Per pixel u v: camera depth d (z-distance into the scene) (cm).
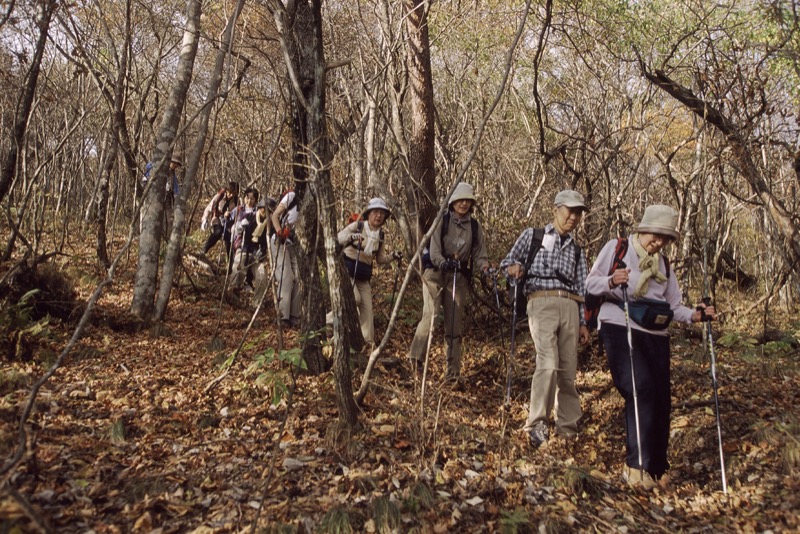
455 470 443
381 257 718
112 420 470
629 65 1230
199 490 390
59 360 357
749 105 762
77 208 1608
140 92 1266
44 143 1165
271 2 468
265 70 1187
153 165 805
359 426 477
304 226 568
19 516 298
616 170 1116
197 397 534
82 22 1166
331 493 401
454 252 641
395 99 754
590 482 442
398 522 374
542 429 511
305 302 585
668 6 1176
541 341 520
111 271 398
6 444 396
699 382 680
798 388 668
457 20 1302
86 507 354
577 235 895
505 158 1641
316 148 490
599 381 668
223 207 1272
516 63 1457
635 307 465
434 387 602
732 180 994
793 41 736
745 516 405
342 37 1168
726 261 1284
